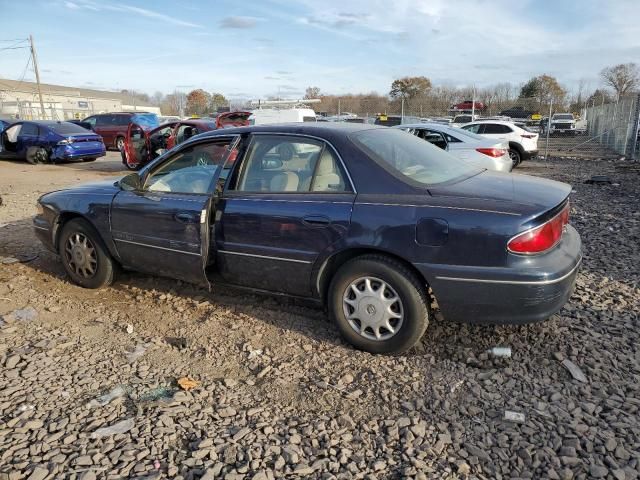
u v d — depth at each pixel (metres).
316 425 2.85
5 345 3.79
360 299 3.53
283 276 3.82
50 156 16.34
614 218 7.80
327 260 3.61
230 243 3.97
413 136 4.36
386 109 36.84
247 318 4.22
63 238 4.98
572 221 7.64
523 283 3.06
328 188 3.63
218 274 4.24
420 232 3.24
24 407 2.99
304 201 3.65
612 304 4.35
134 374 3.40
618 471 2.45
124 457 2.58
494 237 3.08
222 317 4.26
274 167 3.89
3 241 6.66
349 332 3.64
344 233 3.46
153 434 2.76
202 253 4.02
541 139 31.92
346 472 2.49
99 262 4.80
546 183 3.73
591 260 5.62
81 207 4.76
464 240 3.14
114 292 4.89
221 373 3.42
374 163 3.55
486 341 3.73
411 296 3.36
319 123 4.12
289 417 2.93
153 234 4.30
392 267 3.38
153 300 4.66
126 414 2.95
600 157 19.56
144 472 2.48
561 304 3.25
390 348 3.51
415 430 2.79
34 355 3.63
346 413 2.96
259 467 2.52
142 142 14.42
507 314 3.19
